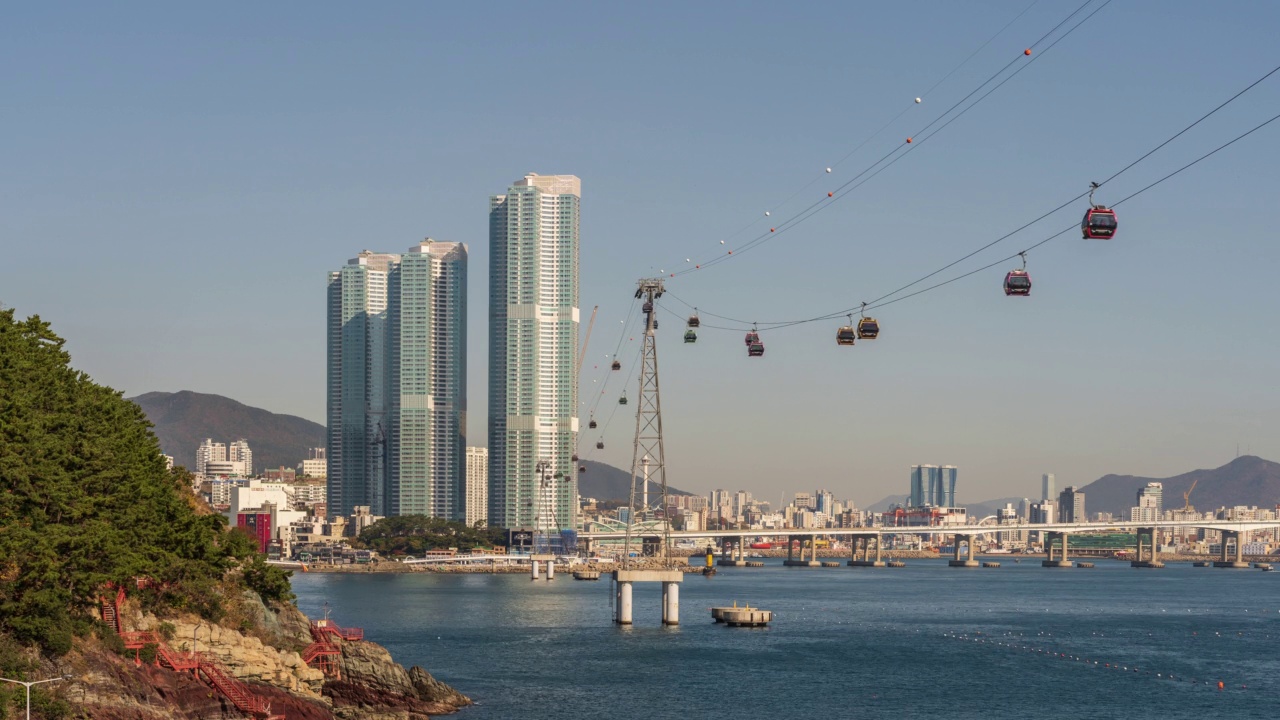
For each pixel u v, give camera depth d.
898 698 190.00
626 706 176.50
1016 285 117.00
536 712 170.12
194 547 150.88
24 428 126.88
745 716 172.38
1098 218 105.56
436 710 168.88
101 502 131.88
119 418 154.25
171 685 131.62
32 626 118.81
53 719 115.19
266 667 145.25
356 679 165.62
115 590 134.12
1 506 121.00
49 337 153.62
